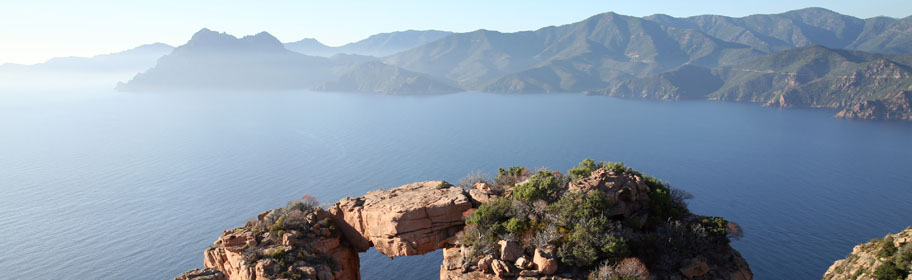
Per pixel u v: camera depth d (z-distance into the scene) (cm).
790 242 17725
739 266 4484
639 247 4447
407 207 5181
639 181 5066
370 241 5391
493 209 4878
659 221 4862
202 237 18612
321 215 5603
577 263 4288
